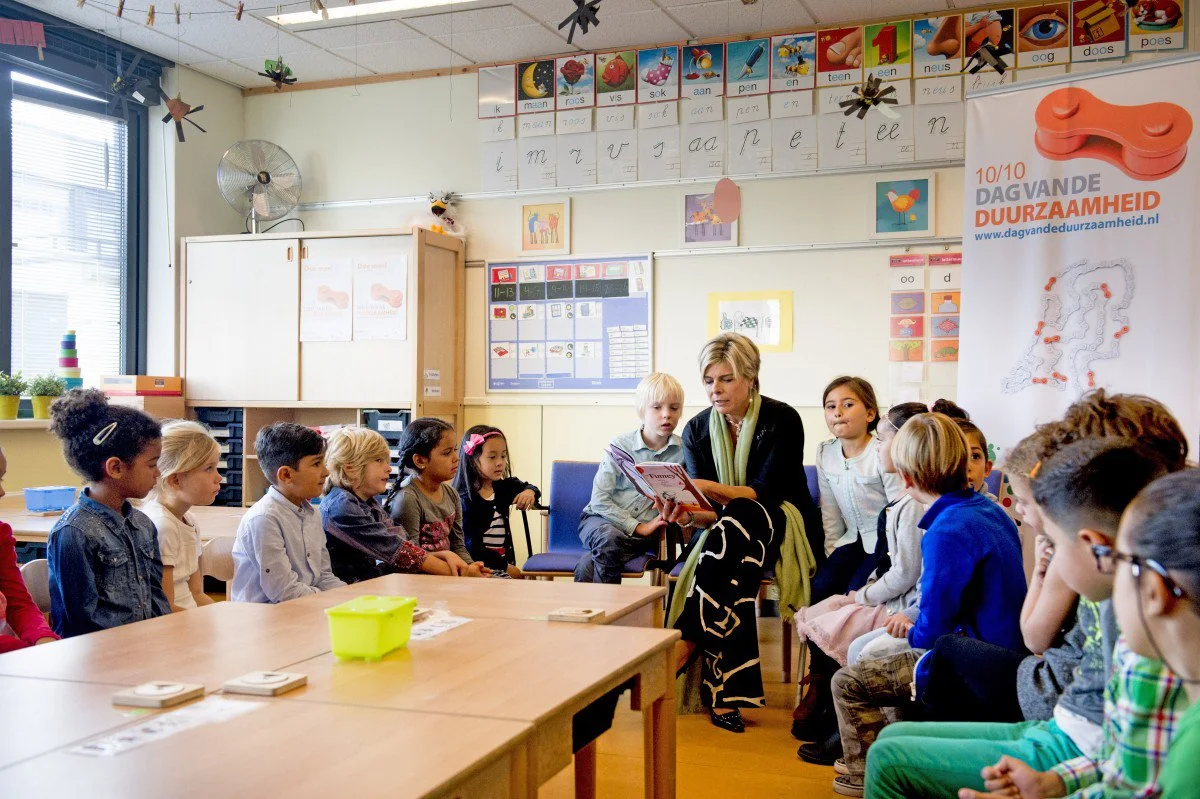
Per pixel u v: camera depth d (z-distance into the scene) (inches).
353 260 218.7
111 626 95.3
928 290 198.2
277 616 84.4
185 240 228.5
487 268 228.4
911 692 101.3
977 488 114.8
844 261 203.8
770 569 144.6
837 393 144.6
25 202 207.5
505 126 226.8
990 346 153.9
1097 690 66.3
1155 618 42.9
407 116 234.8
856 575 133.4
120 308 229.5
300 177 235.8
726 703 134.0
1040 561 78.6
